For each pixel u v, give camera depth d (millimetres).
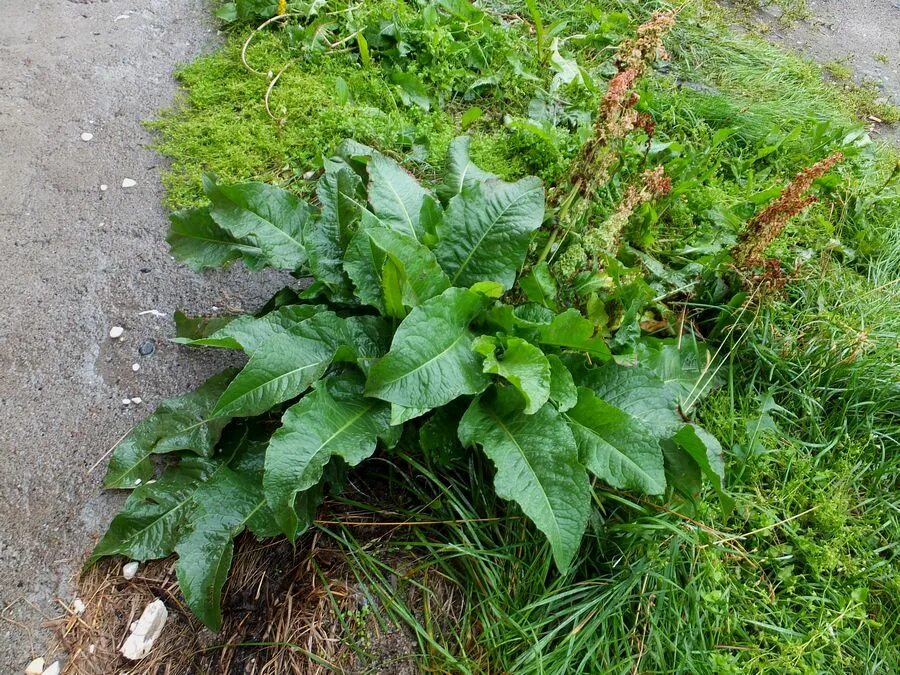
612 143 2535
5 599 2143
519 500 1962
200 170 3357
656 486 2066
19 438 2477
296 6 4148
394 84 3900
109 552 2154
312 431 1981
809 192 3889
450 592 2199
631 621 2236
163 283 2986
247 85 3752
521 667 2061
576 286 2590
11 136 3387
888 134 4785
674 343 2768
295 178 3387
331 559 2193
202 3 4320
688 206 3576
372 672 2033
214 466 2311
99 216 3164
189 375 2725
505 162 3664
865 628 2367
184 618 2143
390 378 1979
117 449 2348
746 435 2719
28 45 3838
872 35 5746
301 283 3086
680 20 5004
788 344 3016
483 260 2453
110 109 3594
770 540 2523
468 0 4516
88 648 2088
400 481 2363
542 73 4258
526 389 2021
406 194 2615
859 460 2811
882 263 3590
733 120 4254
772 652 2223
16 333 2744
